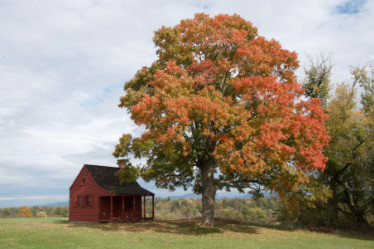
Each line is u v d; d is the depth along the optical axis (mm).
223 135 19188
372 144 24938
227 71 22016
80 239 17562
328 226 27344
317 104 20312
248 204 116812
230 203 121062
